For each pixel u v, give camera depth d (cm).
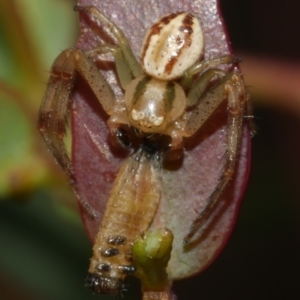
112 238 12
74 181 12
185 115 12
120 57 12
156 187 12
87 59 12
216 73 12
